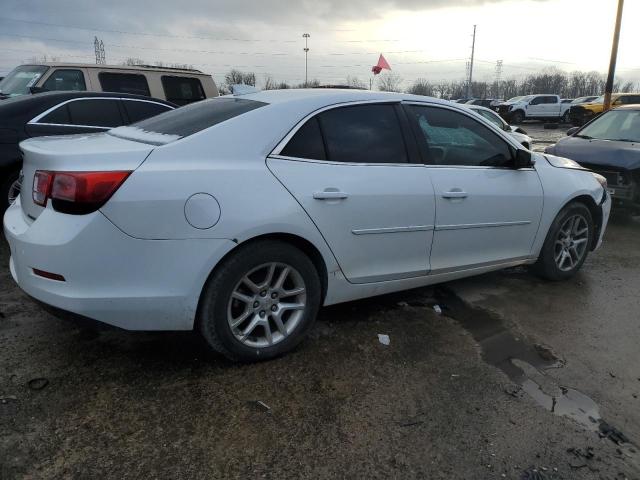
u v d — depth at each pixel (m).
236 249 2.84
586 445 2.52
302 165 3.07
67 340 3.24
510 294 4.38
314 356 3.21
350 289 3.38
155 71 9.15
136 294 2.64
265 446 2.40
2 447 2.30
